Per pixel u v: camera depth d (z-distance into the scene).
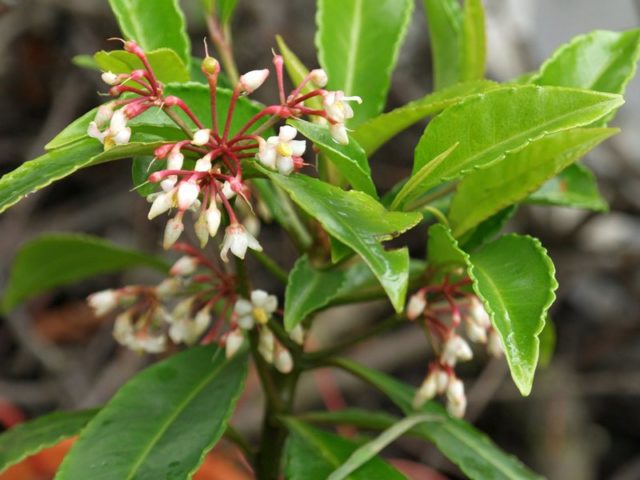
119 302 0.48
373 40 0.49
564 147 0.41
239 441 0.51
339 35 0.49
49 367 0.82
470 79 0.49
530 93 0.40
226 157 0.39
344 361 0.50
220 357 0.47
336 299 0.47
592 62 0.47
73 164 0.38
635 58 0.46
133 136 0.41
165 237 0.38
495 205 0.43
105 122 0.38
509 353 0.38
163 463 0.43
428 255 0.44
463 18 0.48
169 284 0.47
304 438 0.47
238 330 0.45
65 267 0.56
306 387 0.81
